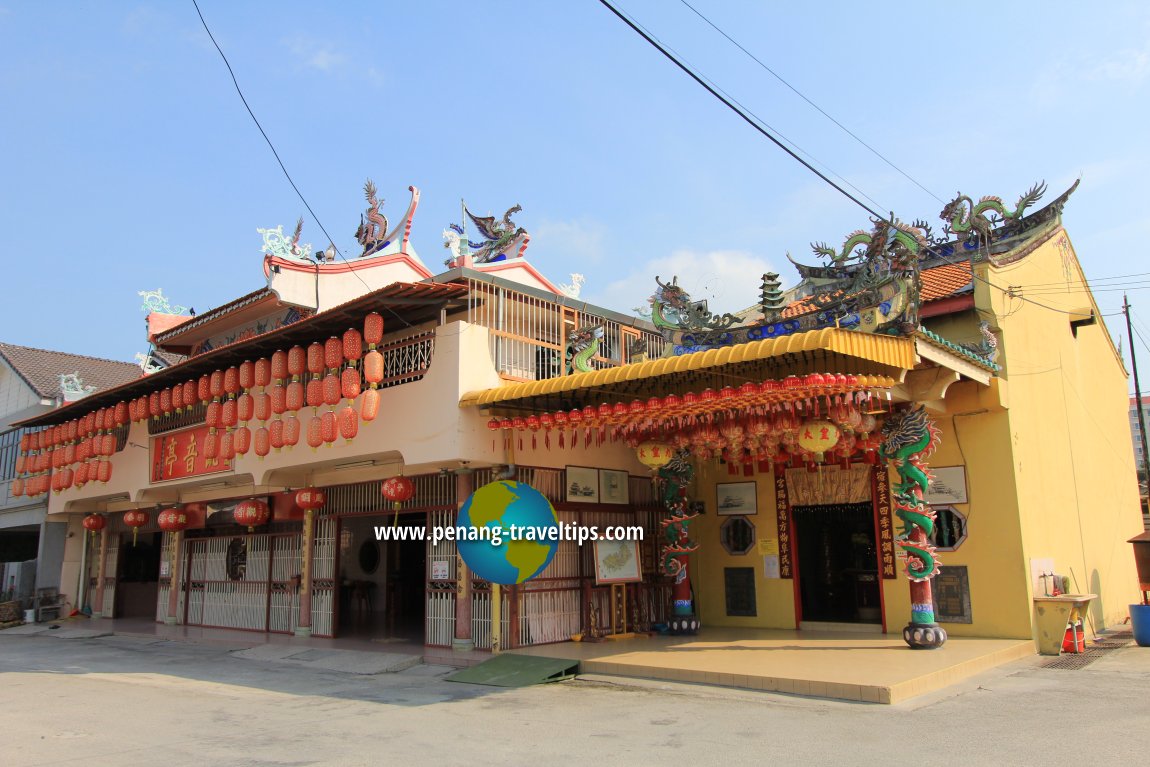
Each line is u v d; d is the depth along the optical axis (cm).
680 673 947
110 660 1316
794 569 1337
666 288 1266
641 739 671
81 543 2211
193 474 1612
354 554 1894
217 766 597
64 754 642
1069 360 1473
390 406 1211
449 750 643
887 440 1091
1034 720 712
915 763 581
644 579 1347
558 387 1009
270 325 1691
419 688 969
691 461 1349
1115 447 1702
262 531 1612
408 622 1616
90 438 1806
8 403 2486
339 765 598
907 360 903
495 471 1169
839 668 916
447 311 1241
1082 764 572
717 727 709
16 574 2219
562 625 1218
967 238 1447
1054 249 1456
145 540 2188
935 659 968
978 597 1157
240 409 1327
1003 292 1234
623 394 1125
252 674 1121
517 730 716
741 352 851
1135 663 1042
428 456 1138
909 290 925
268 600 1562
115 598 2103
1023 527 1141
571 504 1241
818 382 854
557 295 1317
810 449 1013
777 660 988
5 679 1099
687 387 1091
